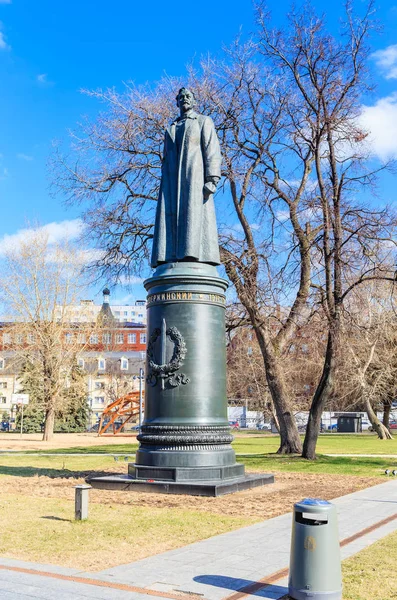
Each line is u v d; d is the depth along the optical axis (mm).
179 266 14664
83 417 68688
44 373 44719
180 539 8781
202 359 14156
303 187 25109
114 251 25984
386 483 16344
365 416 81375
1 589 6211
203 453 13633
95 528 9398
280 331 25500
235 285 24312
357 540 8828
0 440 43562
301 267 24750
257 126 24781
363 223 23141
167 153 15750
